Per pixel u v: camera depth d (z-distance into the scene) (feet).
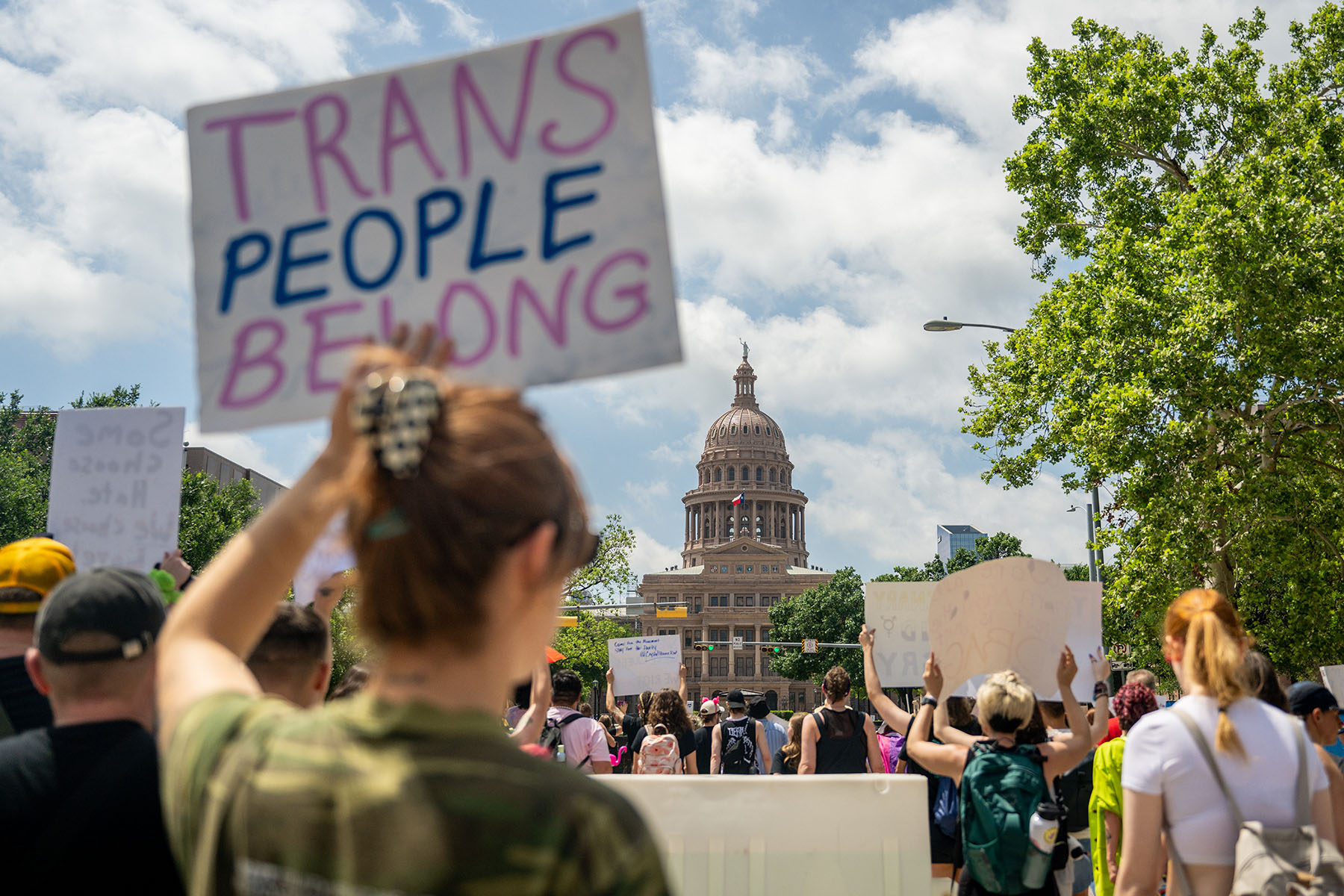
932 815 22.22
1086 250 106.32
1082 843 23.38
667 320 6.47
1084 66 108.27
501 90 6.87
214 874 4.56
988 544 314.96
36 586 10.71
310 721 4.67
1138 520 96.78
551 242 6.66
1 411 203.41
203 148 7.21
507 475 4.49
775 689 521.24
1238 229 84.12
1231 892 11.08
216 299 7.06
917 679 26.35
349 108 7.07
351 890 4.16
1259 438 89.35
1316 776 11.51
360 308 6.85
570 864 4.10
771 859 16.89
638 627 532.73
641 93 6.66
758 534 611.06
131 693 8.18
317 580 11.71
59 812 7.52
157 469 16.01
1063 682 17.19
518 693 26.40
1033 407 106.42
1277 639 96.78
